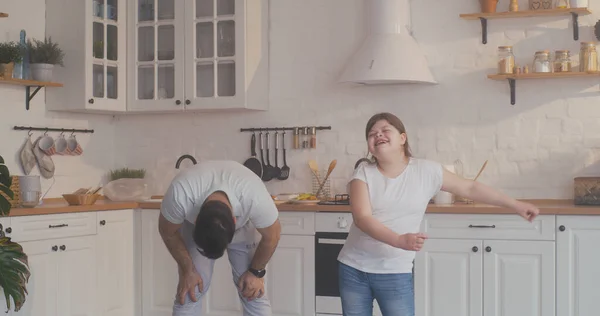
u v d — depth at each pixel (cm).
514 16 505
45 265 475
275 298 500
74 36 547
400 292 323
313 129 552
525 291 451
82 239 502
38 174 550
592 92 497
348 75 510
